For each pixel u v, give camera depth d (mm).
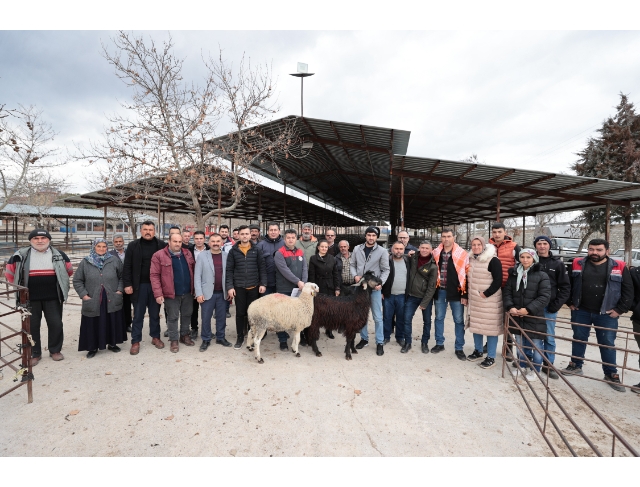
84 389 3750
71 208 28016
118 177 8984
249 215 24000
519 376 4328
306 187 18719
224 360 4680
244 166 9281
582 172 16609
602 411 3537
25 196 20641
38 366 4383
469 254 4836
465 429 3125
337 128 8398
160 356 4801
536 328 4230
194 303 5824
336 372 4348
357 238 21328
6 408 3328
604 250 4184
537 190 9156
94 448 2742
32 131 14031
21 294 3434
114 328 4859
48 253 4535
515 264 4621
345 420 3227
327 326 4871
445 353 5191
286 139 9352
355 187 18062
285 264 5164
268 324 4586
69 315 7355
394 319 6348
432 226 32281
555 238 20078
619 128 15555
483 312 4527
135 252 4895
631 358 5445
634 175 14672
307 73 9039
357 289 4809
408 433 3037
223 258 5367
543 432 2861
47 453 2666
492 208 14664
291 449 2773
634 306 4066
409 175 10062
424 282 5035
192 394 3676
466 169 8578
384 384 4027
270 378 4113
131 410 3328
